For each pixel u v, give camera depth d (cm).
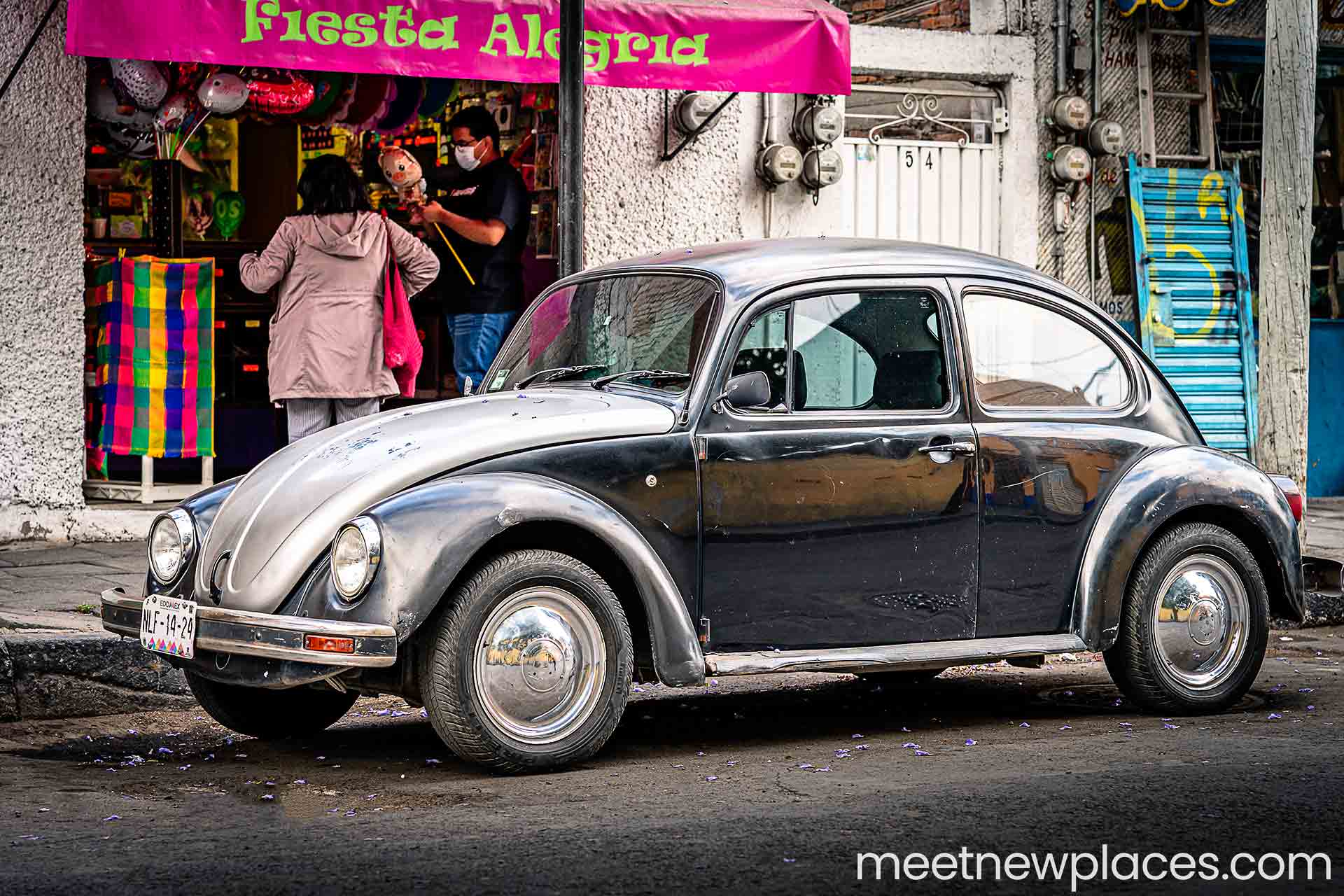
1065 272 1206
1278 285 975
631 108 1080
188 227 1088
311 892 383
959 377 594
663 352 570
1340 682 707
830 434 565
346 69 841
